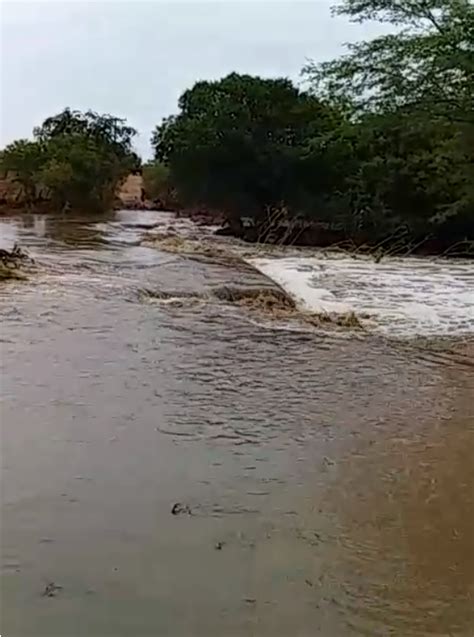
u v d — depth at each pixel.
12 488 4.89
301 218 31.67
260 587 3.87
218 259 21.17
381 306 14.25
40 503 4.70
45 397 6.80
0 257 15.59
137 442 5.84
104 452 5.59
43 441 5.73
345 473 5.46
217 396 7.24
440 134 20.45
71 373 7.66
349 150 29.56
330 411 6.97
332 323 11.94
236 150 31.75
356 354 9.58
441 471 5.57
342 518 4.73
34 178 43.88
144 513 4.64
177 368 8.20
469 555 4.31
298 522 4.64
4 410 6.37
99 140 49.31
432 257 26.64
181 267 17.75
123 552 4.15
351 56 20.27
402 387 7.99
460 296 15.81
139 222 38.25
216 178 32.75
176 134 34.50
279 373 8.32
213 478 5.23
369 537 4.48
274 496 5.00
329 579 3.98
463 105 16.33
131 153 53.25
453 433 6.46
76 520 4.50
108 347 8.89
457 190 25.47
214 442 5.95
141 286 13.88
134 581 3.87
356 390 7.78
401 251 28.36
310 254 26.16
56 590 3.76
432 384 8.19
